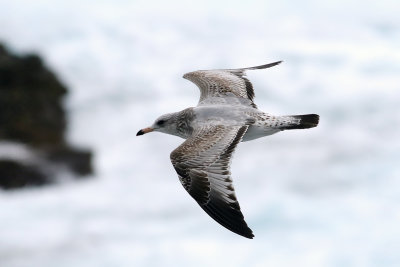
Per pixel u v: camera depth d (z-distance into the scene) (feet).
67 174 64.39
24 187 62.49
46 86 75.66
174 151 27.71
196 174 26.71
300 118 30.01
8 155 64.18
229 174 26.35
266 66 36.83
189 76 35.65
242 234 24.90
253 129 29.71
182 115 31.65
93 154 66.74
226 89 33.86
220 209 25.71
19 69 74.59
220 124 29.27
